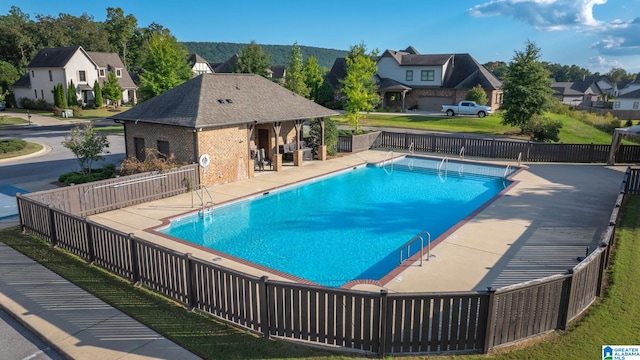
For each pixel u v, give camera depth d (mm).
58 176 21734
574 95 100312
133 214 15531
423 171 24984
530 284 6988
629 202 16297
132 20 104812
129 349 7199
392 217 16453
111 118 21875
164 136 20172
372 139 31250
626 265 10086
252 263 11336
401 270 10766
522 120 36094
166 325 7961
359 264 12102
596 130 42188
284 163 25406
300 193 19969
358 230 14953
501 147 27156
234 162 20656
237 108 21078
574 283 7488
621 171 22938
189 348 7195
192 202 16672
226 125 19828
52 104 62906
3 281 9906
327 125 27672
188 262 8375
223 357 6926
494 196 17891
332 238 14188
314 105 25734
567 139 35438
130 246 9719
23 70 78062
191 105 19953
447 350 6973
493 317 6848
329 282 10977
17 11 111812
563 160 25812
